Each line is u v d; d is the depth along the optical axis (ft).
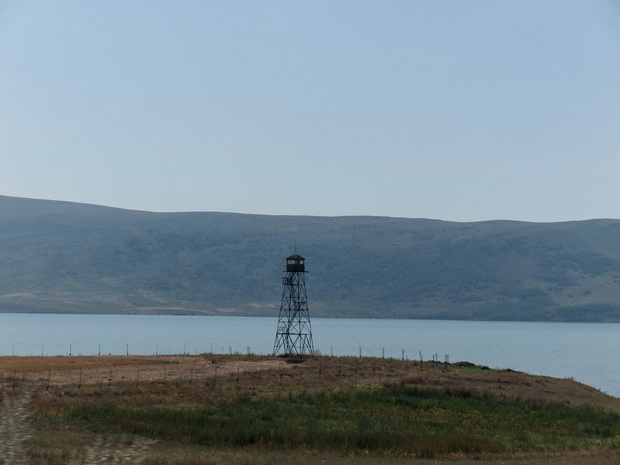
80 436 123.95
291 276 418.51
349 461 122.83
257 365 282.77
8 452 69.87
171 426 146.00
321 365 287.28
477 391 233.55
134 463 82.02
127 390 198.39
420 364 309.22
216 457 113.50
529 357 599.98
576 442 166.30
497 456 137.49
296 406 193.06
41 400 169.68
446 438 152.76
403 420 182.50
